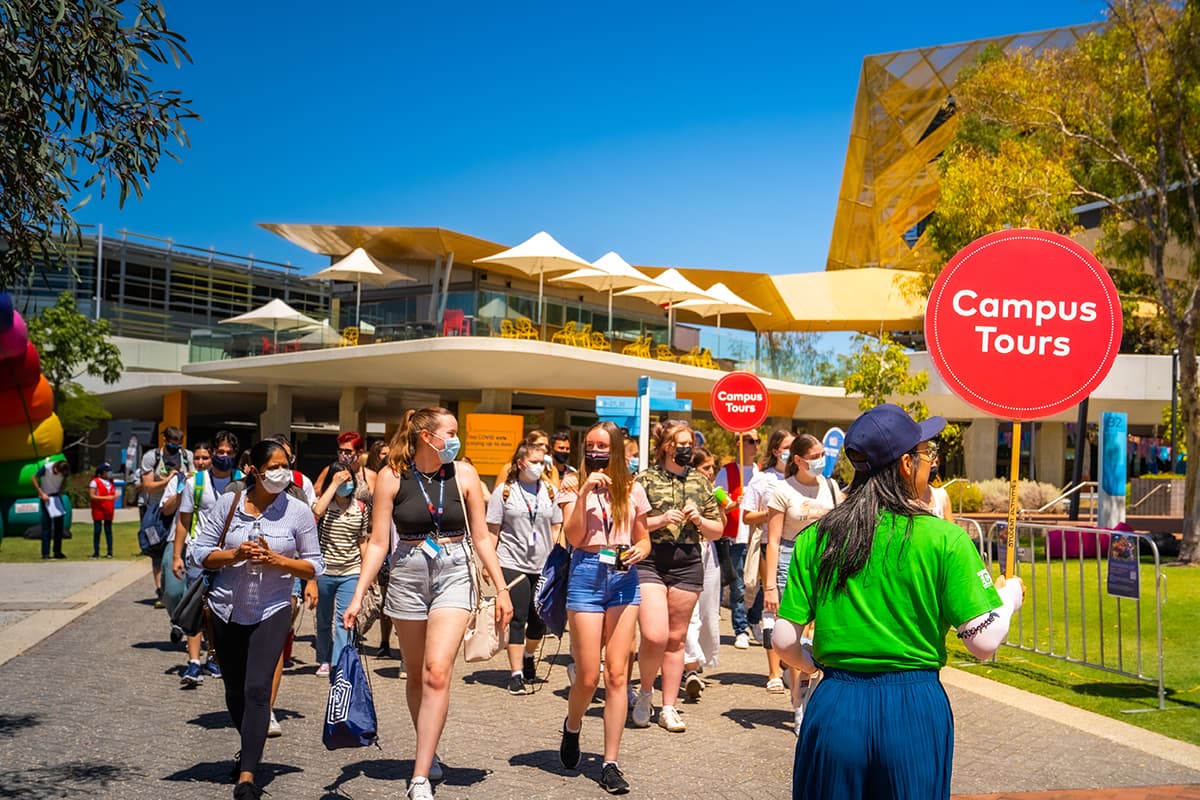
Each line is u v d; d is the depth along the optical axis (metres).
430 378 32.88
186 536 7.63
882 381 32.66
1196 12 16.95
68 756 5.76
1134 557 7.84
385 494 5.12
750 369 38.31
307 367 33.31
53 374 36.16
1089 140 18.83
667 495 6.64
